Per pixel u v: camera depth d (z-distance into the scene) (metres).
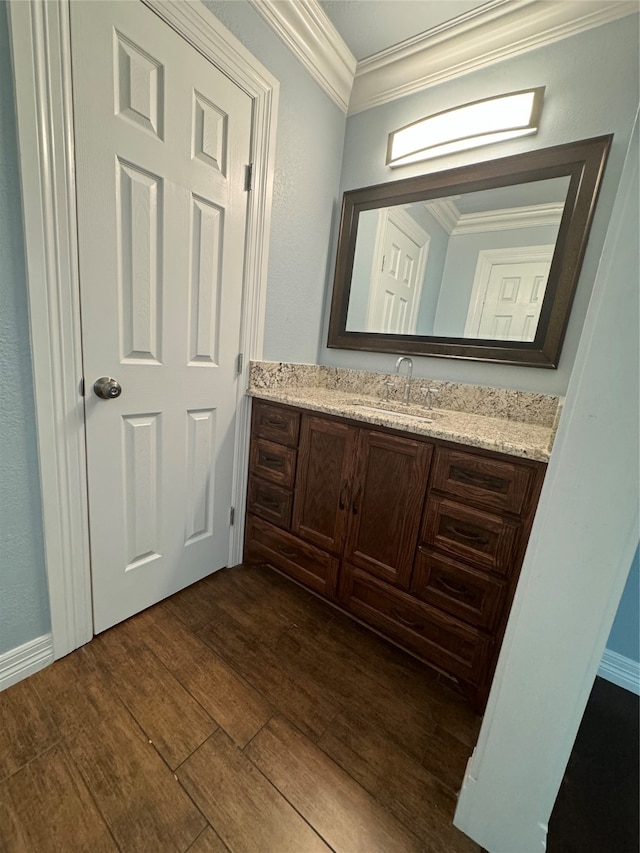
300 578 1.55
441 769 0.94
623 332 0.55
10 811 0.77
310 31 1.41
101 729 0.95
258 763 0.91
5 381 0.90
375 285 1.82
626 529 0.59
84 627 1.19
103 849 0.73
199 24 1.09
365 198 1.78
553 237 1.38
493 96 1.42
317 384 2.02
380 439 1.25
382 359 1.85
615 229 0.55
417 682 1.20
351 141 1.81
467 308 1.59
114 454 1.17
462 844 0.79
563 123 1.33
